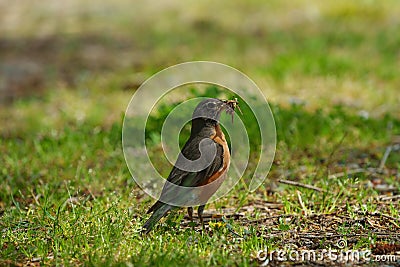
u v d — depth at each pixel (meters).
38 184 12.09
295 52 22.81
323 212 10.27
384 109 16.62
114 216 9.85
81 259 8.40
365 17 27.72
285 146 13.19
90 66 23.70
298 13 29.27
